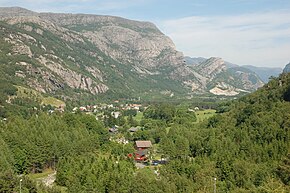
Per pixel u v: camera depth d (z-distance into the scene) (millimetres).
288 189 90875
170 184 122312
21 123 185125
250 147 143000
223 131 181875
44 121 195250
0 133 166500
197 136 190875
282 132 144875
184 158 154500
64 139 172625
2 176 119375
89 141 182750
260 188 99062
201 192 114875
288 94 188750
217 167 135000
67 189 126812
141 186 121750
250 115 180750
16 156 154625
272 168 122438
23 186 119500
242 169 125250
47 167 167375
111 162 150125
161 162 183250
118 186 125125
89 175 130625
